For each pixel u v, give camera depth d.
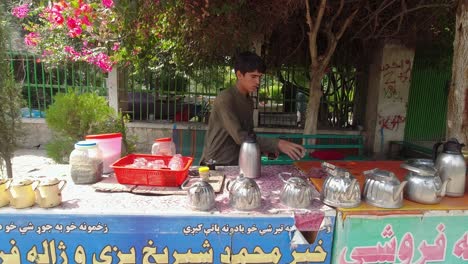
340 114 5.61
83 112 3.35
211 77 5.34
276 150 1.97
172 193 1.58
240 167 1.88
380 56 5.07
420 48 5.21
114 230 1.38
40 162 4.91
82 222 1.37
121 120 3.64
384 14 4.23
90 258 1.40
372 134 5.29
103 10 3.44
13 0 5.62
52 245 1.39
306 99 5.43
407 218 1.43
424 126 5.50
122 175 1.67
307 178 1.86
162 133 5.41
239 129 1.97
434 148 1.78
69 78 5.67
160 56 5.09
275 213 1.41
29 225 1.37
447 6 3.71
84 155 1.68
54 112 3.35
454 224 1.46
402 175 1.93
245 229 1.40
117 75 5.29
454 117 1.94
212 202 1.43
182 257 1.41
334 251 1.44
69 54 4.96
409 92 5.39
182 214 1.38
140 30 3.70
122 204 1.46
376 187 1.46
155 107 5.54
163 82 5.43
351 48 5.30
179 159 1.73
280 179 1.85
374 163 2.22
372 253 1.44
